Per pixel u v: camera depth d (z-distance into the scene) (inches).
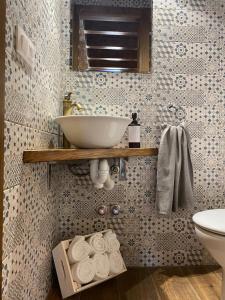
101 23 66.6
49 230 52.7
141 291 54.9
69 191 65.1
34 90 39.9
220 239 45.0
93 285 54.1
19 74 32.4
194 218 51.4
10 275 30.0
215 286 57.1
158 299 52.0
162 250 66.7
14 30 30.3
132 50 66.7
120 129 46.2
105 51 66.2
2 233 26.7
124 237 66.0
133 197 66.2
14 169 31.3
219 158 67.5
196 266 66.6
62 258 52.4
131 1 67.2
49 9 50.1
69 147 58.1
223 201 67.3
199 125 67.4
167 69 67.1
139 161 66.3
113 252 59.4
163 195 61.2
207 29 67.6
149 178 66.6
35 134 40.8
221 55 67.1
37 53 41.4
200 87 67.4
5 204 28.3
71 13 65.8
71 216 65.1
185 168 62.7
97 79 65.8
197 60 67.4
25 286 36.3
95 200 65.5
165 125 65.3
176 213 66.8
